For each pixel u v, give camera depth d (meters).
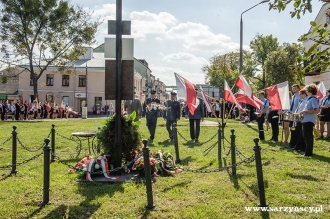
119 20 6.74
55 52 33.50
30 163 8.01
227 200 5.13
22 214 4.61
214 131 16.05
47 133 15.14
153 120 12.01
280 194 5.36
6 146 10.91
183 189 5.72
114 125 7.02
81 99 47.91
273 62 39.22
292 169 7.12
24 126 20.05
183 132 15.56
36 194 5.46
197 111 11.98
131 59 6.84
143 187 5.84
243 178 6.41
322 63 2.63
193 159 8.47
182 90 8.23
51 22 31.56
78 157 8.89
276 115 11.59
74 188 5.77
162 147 10.52
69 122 24.52
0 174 6.87
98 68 47.00
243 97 9.26
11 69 34.16
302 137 9.34
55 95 47.50
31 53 32.78
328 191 5.56
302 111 8.52
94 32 33.94
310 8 2.64
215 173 6.89
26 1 29.95
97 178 6.38
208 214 4.56
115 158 6.71
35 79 33.66
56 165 7.75
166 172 6.79
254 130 16.39
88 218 4.48
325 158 8.30
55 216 4.54
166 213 4.64
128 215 4.57
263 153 9.12
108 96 6.85
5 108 28.44
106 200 5.16
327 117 11.89
